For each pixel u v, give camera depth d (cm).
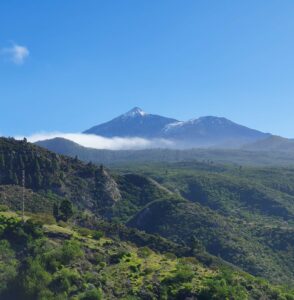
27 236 8131
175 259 9012
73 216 11212
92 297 6988
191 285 7512
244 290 7856
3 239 8050
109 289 7331
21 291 7044
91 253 8069
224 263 11231
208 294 7381
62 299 6931
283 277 14400
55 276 7256
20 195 13738
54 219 9756
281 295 8100
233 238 16388
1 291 7094
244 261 15000
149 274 7781
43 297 6919
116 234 10962
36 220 8825
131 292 7306
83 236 8825
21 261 7619
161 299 7250
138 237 11094
